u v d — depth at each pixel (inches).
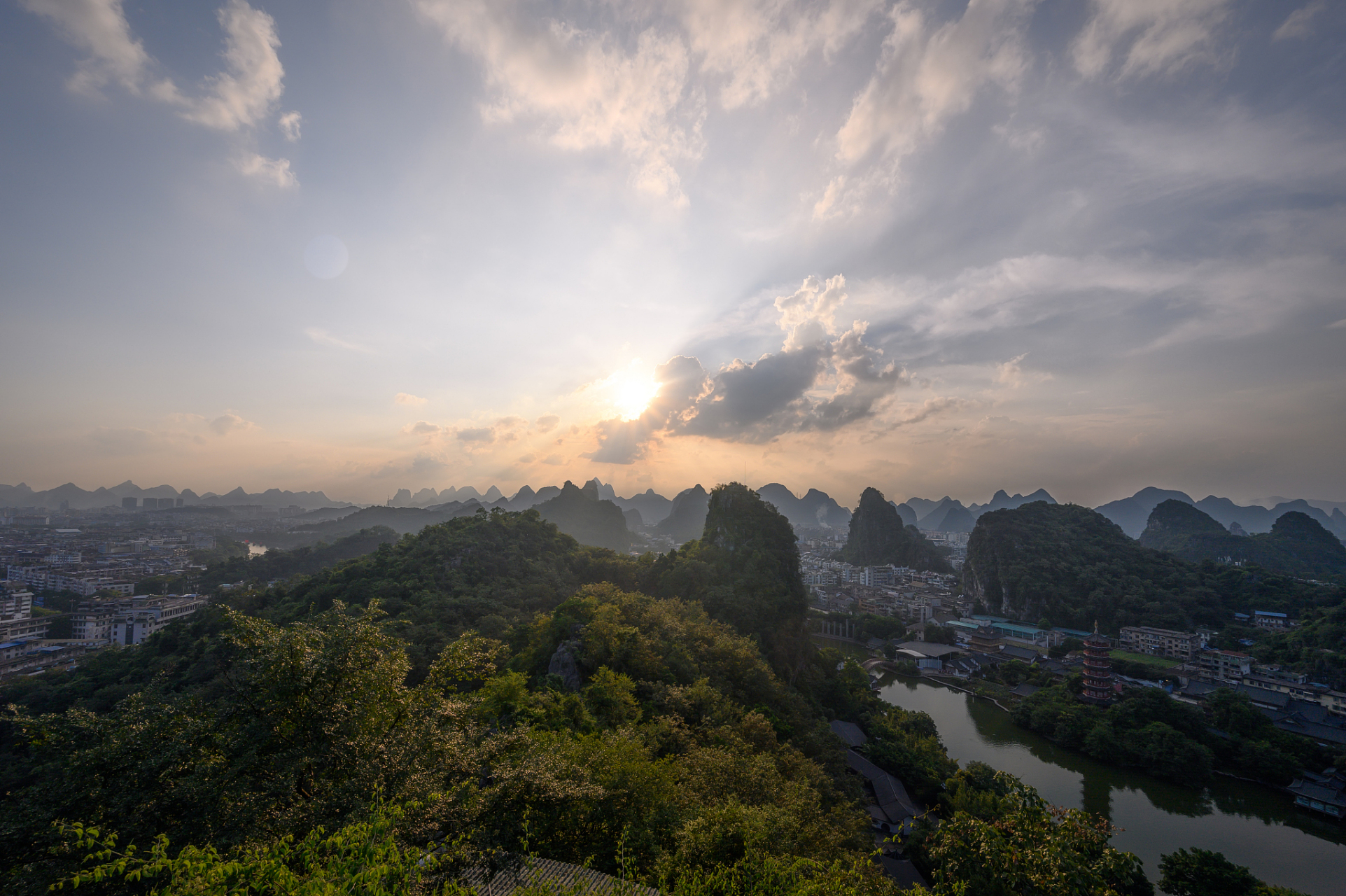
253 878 362.3
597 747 915.4
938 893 552.1
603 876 588.1
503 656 1978.3
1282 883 1835.6
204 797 527.2
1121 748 2741.1
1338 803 2272.4
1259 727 2837.1
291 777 552.1
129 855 409.4
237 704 604.4
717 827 678.5
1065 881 494.9
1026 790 594.6
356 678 630.5
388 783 569.0
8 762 1893.5
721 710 1657.2
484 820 582.9
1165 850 2012.8
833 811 1221.7
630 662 1834.4
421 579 2792.8
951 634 5369.1
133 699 601.9
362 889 377.7
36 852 475.2
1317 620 4224.9
